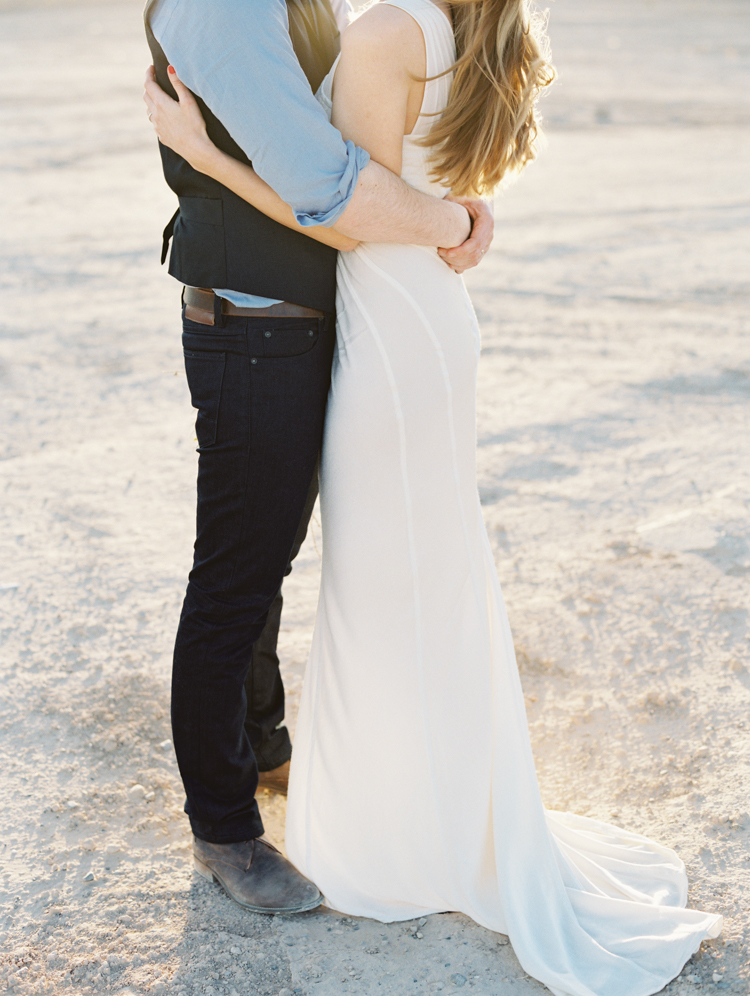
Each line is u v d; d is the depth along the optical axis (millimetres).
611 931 1893
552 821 2117
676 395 5180
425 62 1667
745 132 14820
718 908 1973
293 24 1689
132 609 3184
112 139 13938
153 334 6301
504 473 4266
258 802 2395
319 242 1744
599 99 18500
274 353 1734
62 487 4117
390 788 1948
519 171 1928
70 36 31781
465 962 1864
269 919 1987
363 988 1812
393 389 1782
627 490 4051
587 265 8102
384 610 1891
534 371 5652
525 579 3373
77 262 8094
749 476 4117
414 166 1762
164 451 4512
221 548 1846
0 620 3105
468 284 7617
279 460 1781
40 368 5641
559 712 2686
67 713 2641
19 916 1987
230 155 1673
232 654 1896
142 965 1864
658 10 48031
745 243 8711
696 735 2535
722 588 3234
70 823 2258
